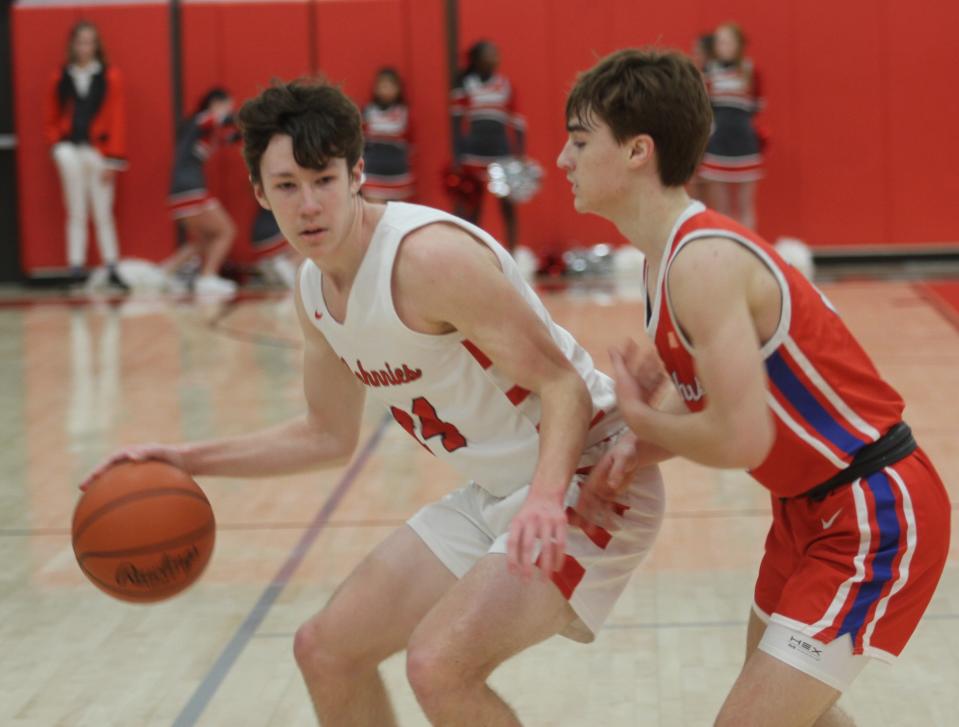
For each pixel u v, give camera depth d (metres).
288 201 3.96
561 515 3.87
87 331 17.14
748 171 20.31
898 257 21.77
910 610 3.92
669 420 3.79
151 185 22.62
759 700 3.84
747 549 7.43
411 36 22.28
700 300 3.68
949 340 14.16
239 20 22.39
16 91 22.39
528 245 22.25
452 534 4.42
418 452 10.09
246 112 3.98
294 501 8.79
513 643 4.05
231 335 16.41
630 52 3.91
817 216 21.78
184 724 5.32
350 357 4.34
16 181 22.91
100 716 5.43
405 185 21.81
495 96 20.72
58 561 7.65
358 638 4.34
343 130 3.96
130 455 4.52
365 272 4.10
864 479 3.91
